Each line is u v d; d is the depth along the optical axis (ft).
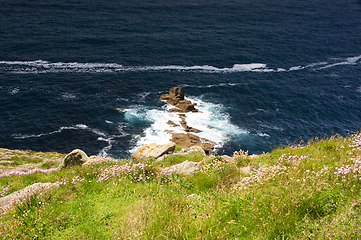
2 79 180.96
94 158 47.26
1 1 453.99
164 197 21.79
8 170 63.46
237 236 15.93
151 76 208.95
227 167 29.89
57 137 129.70
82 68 214.07
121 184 26.58
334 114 165.48
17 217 20.61
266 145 131.85
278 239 14.70
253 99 181.16
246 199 18.83
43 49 245.45
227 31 354.74
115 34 312.09
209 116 157.07
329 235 13.64
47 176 41.88
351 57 271.28
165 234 16.71
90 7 467.93
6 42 251.60
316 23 421.59
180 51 270.87
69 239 18.24
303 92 192.85
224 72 225.56
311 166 23.93
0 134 127.85
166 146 55.21
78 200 23.40
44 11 405.80
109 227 18.89
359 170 18.66
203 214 18.69
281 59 260.01
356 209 15.48
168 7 510.58
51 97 165.58
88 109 156.25
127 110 158.10
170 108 163.22
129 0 571.28
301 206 16.39
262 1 638.12
